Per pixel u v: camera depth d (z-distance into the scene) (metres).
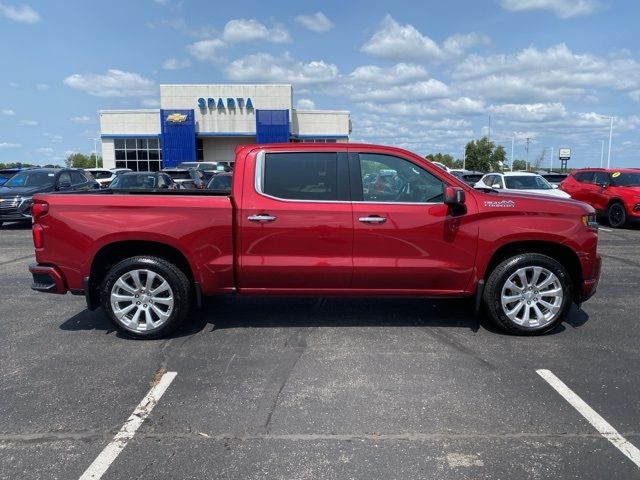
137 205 5.14
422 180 5.28
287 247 5.17
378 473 3.05
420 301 6.66
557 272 5.23
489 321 5.81
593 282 5.36
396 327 5.65
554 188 15.79
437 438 3.43
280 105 48.44
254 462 3.17
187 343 5.19
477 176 23.62
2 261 9.94
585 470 3.09
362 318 5.97
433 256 5.20
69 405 3.90
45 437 3.46
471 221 5.17
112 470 3.10
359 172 5.24
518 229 5.17
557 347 5.06
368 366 4.59
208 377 4.38
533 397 4.00
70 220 5.14
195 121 48.38
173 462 3.18
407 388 4.16
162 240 5.12
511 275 5.25
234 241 5.17
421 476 3.03
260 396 4.03
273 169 5.23
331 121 50.69
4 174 22.02
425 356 4.82
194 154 48.12
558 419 3.67
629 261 9.79
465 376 4.38
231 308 6.38
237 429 3.55
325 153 5.27
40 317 6.14
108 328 5.70
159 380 4.32
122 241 5.20
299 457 3.22
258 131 47.97
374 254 5.18
